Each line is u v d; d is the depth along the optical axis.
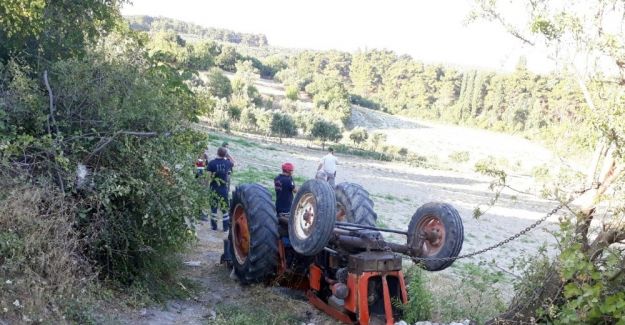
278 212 8.70
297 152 43.62
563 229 5.35
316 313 7.10
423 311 6.59
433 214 7.11
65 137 6.54
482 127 108.50
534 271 5.81
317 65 171.75
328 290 7.22
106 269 6.51
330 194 6.53
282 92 99.00
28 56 8.20
